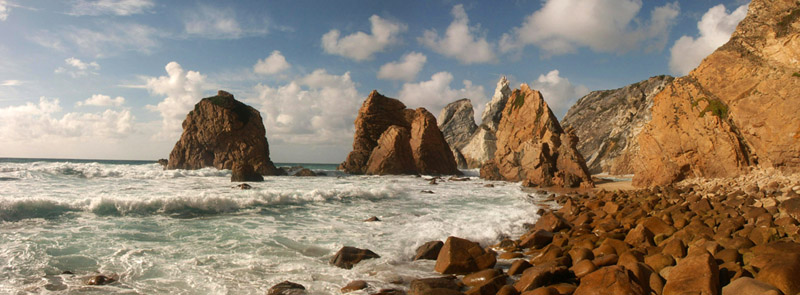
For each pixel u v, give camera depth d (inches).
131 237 484.7
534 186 1499.8
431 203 914.1
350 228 578.9
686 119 1134.4
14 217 561.9
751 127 971.9
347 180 1728.6
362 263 392.5
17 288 306.8
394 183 1563.7
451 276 351.6
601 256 352.5
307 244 472.7
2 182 1167.6
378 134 2532.0
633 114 2635.3
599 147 2704.2
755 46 1042.7
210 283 327.0
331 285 326.6
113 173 1673.2
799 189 658.8
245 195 824.3
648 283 266.5
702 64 1146.7
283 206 795.4
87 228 523.8
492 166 1934.1
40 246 427.5
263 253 426.9
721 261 300.0
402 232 551.2
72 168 1648.6
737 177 987.9
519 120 1958.7
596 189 1327.5
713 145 1055.6
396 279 342.6
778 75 949.2
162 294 300.5
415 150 2346.2
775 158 900.6
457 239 390.0
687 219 492.4
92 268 361.7
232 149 2181.3
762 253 303.3
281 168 2247.8
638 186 1267.2
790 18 1000.9
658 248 354.3
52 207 607.5
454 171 2519.7
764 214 461.7
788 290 226.1
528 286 293.1
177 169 2182.6
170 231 526.3
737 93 1032.2
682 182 1093.1
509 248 460.4
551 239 481.4
